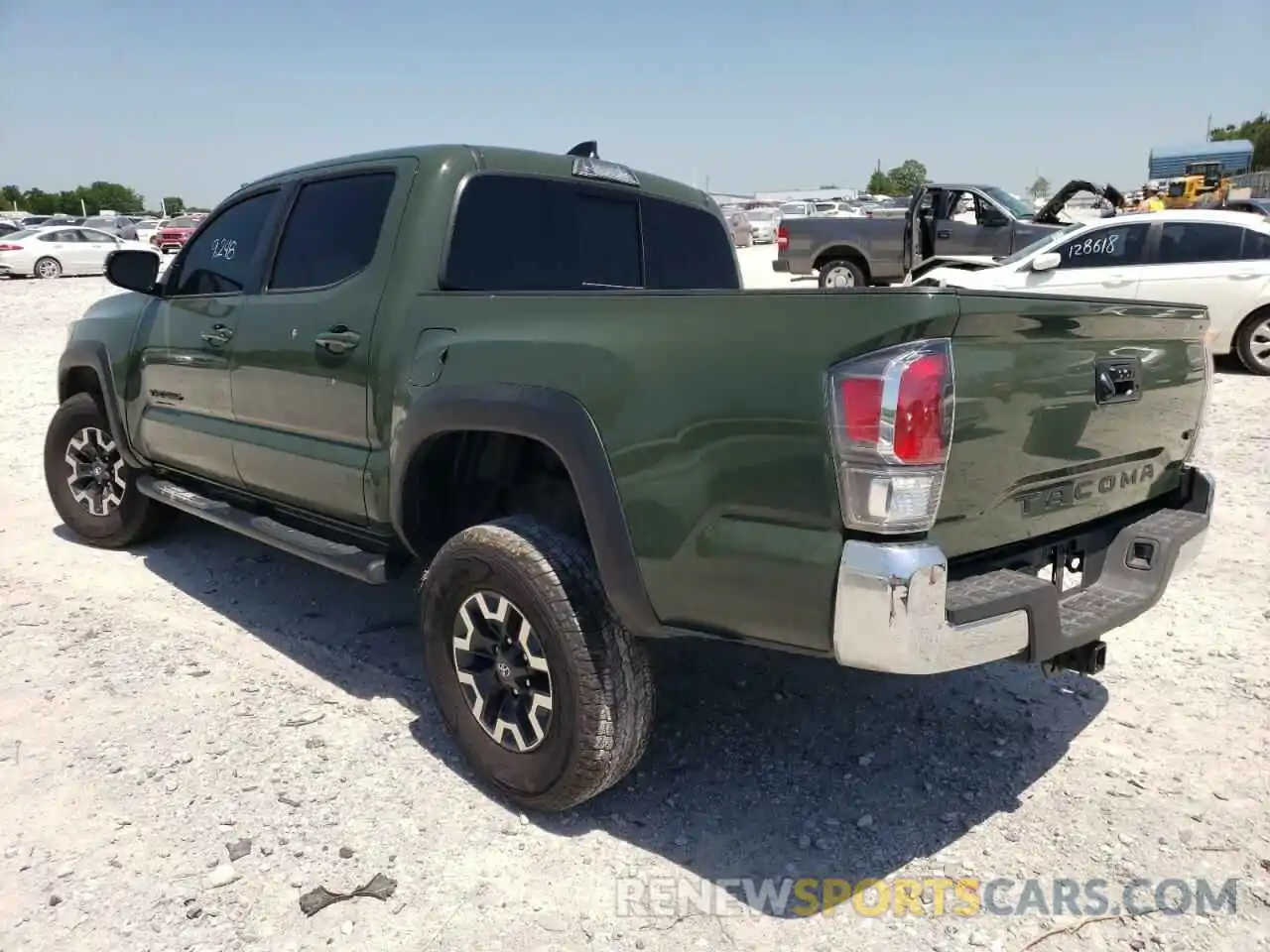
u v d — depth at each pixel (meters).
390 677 4.03
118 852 2.88
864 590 2.30
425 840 2.96
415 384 3.31
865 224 16.64
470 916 2.65
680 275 4.60
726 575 2.55
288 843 2.93
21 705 3.74
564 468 3.37
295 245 4.08
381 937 2.57
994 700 3.88
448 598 3.17
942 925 2.64
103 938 2.54
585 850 2.94
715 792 3.24
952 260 13.43
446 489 3.50
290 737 3.54
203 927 2.59
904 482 2.28
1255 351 10.92
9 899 2.68
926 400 2.27
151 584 5.09
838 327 2.35
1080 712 3.79
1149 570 3.10
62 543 5.78
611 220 4.26
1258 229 10.76
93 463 5.59
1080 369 2.81
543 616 2.87
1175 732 3.62
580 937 2.58
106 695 3.83
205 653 4.25
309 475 3.85
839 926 2.63
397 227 3.59
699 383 2.57
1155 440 3.26
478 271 3.65
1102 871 2.86
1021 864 2.89
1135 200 29.67
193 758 3.38
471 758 3.20
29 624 4.54
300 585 5.09
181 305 4.65
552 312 2.98
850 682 4.04
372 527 3.65
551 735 2.93
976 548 2.66
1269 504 6.32
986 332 2.43
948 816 3.12
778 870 2.86
